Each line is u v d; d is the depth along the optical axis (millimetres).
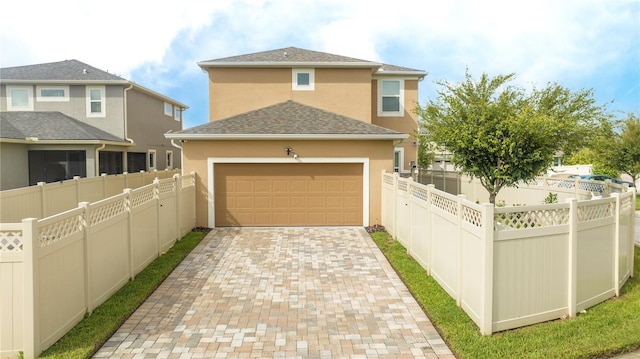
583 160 34250
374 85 19609
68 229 5941
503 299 5926
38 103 21531
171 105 28875
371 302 7336
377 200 14047
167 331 6141
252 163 13883
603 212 7191
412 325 6387
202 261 9891
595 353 5348
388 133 13695
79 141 19031
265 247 11273
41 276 5219
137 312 6832
